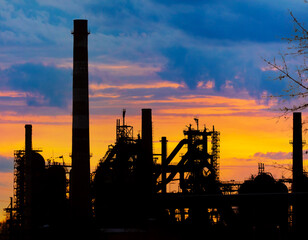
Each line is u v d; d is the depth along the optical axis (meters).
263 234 69.00
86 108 76.06
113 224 63.72
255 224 70.75
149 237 39.59
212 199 73.81
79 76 75.94
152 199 75.62
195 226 48.50
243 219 71.94
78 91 75.94
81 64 76.12
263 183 76.19
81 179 75.00
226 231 62.59
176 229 42.22
